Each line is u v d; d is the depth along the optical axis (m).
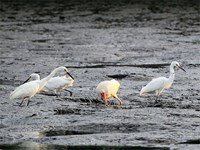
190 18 55.28
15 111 18.95
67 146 15.30
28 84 19.67
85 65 30.25
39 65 30.06
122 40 39.81
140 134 16.44
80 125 17.38
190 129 16.94
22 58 32.41
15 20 54.81
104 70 28.36
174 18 55.38
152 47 36.44
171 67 21.39
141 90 21.36
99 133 16.56
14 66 29.69
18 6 69.88
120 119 18.03
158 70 28.47
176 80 25.59
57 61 31.39
